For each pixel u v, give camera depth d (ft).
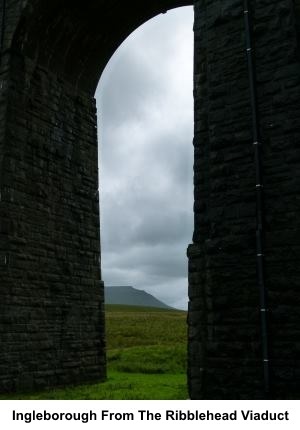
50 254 54.49
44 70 57.67
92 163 63.46
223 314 35.01
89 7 57.52
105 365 59.57
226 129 37.70
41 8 54.03
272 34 37.19
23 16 53.26
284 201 34.27
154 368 65.31
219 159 37.55
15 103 53.01
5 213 49.75
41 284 52.65
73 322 56.13
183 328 130.21
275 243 33.94
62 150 58.70
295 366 31.63
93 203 62.54
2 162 50.44
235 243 35.47
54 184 56.65
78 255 58.59
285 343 32.32
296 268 32.83
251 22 38.27
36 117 55.57
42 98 56.80
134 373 64.59
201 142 39.75
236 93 37.83
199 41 41.57
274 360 32.48
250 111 36.83
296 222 33.50
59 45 58.54
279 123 35.55
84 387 51.85
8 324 48.14
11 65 53.26
